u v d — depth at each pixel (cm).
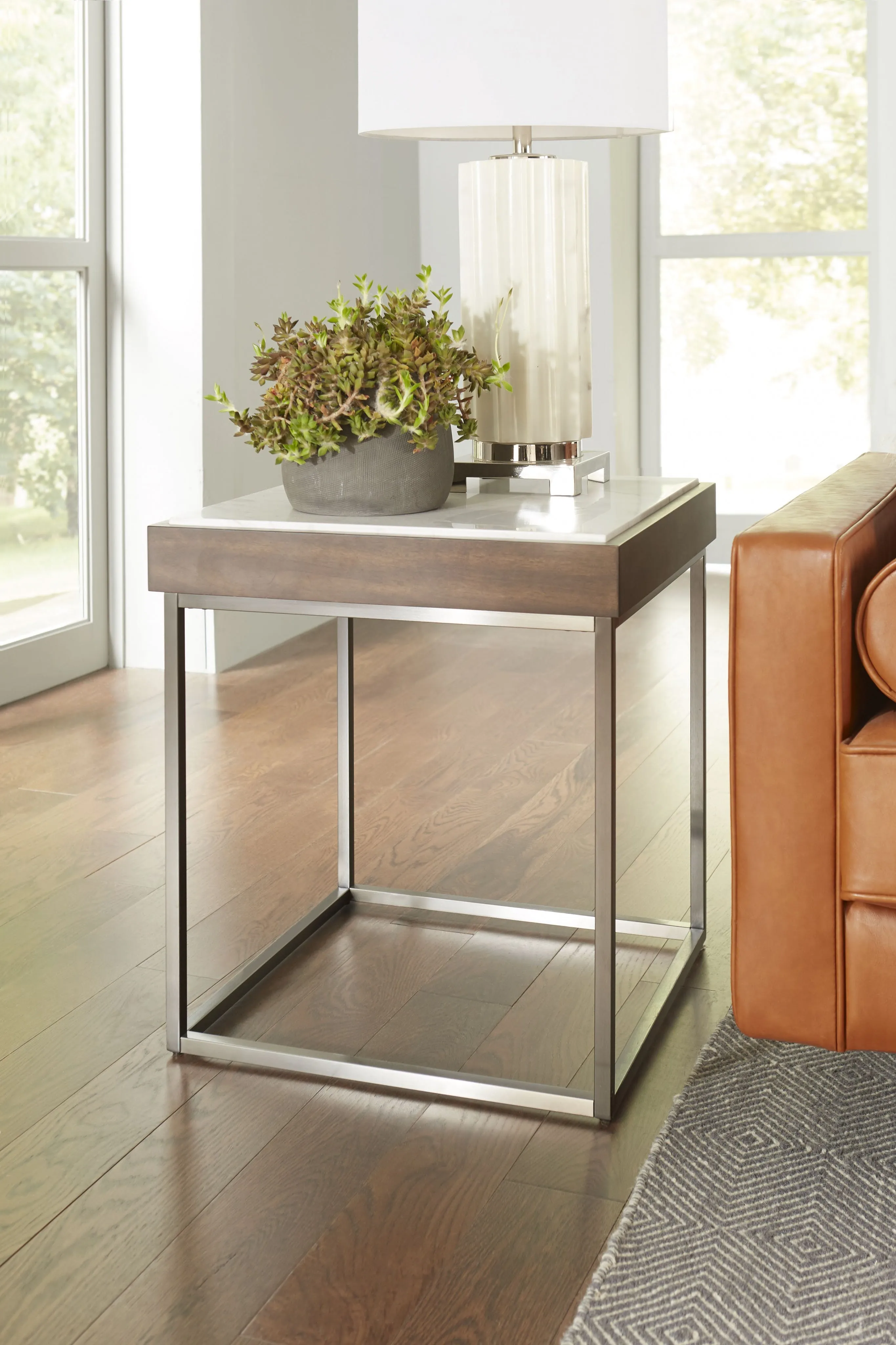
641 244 520
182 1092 164
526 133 180
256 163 377
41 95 333
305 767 286
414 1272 131
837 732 145
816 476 519
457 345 176
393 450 163
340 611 161
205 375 355
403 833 248
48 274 340
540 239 176
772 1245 133
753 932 151
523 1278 130
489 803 264
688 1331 122
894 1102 159
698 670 201
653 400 530
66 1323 125
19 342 333
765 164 505
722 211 512
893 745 143
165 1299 128
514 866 233
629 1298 126
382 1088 165
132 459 364
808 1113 156
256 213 379
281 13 386
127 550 368
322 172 415
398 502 165
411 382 158
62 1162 149
